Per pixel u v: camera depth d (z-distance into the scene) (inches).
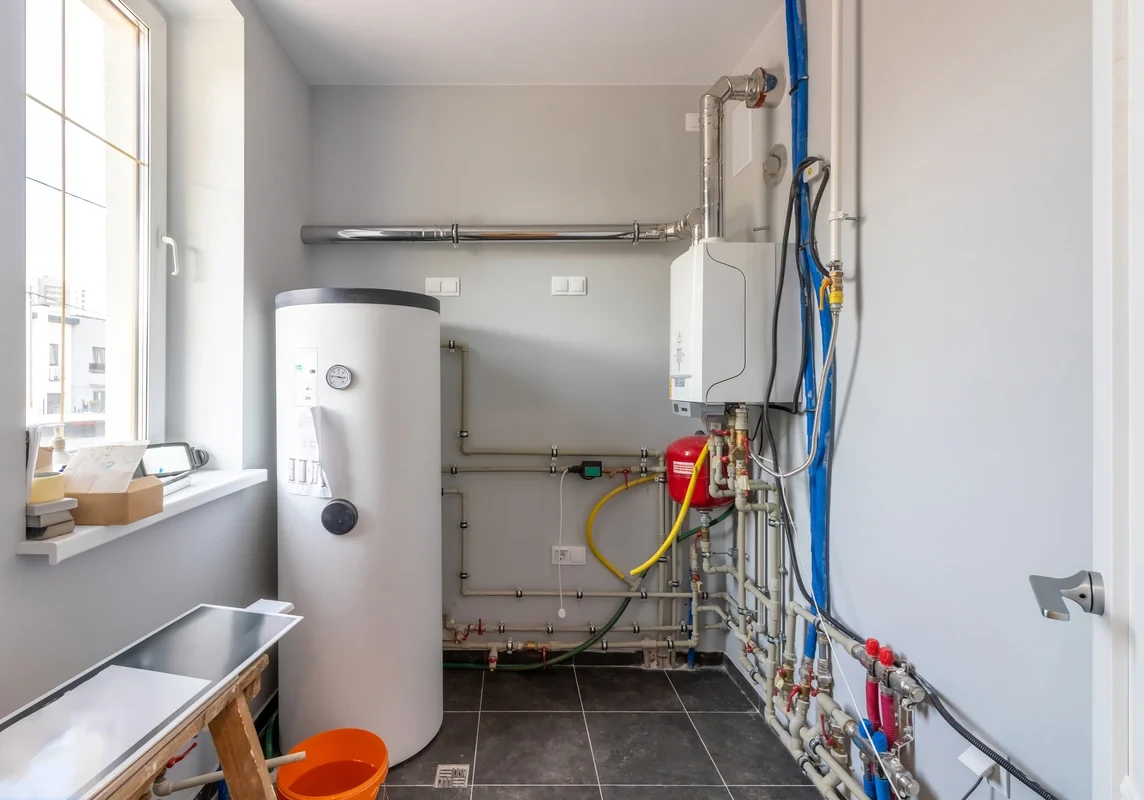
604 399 85.9
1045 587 26.1
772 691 67.9
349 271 84.3
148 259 58.1
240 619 40.3
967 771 40.1
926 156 43.6
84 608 40.6
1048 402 33.3
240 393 62.6
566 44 74.5
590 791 58.9
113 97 54.3
